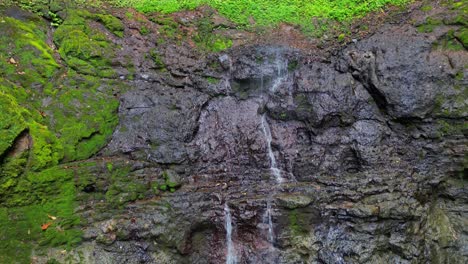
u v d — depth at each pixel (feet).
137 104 19.42
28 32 18.61
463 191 18.47
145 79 20.31
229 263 18.06
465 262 17.39
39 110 17.24
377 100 19.90
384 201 17.53
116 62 20.08
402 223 17.47
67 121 17.57
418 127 19.17
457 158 18.48
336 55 21.56
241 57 21.45
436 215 18.26
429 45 19.86
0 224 14.71
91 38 20.08
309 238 17.78
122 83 19.81
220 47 22.12
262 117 20.92
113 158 17.89
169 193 17.93
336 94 20.08
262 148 20.04
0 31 17.85
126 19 21.57
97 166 17.11
